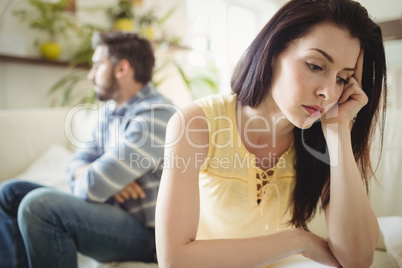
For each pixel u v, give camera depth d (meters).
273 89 0.60
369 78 0.65
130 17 2.70
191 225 0.56
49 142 1.93
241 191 0.67
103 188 0.87
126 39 1.18
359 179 0.61
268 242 0.56
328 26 0.52
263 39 0.60
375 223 0.60
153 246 0.94
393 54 0.89
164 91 2.49
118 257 0.90
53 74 2.39
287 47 0.55
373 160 0.87
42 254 0.79
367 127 0.68
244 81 0.64
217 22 2.75
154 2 2.95
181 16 3.17
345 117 0.62
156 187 0.95
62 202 0.82
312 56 0.52
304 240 0.60
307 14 0.53
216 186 0.68
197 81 2.35
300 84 0.54
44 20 2.20
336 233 0.60
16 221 0.93
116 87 1.18
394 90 0.96
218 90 2.37
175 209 0.55
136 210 0.95
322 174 0.70
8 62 2.07
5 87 2.13
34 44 2.25
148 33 2.61
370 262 0.59
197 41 2.80
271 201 0.69
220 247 0.54
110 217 0.88
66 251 0.80
